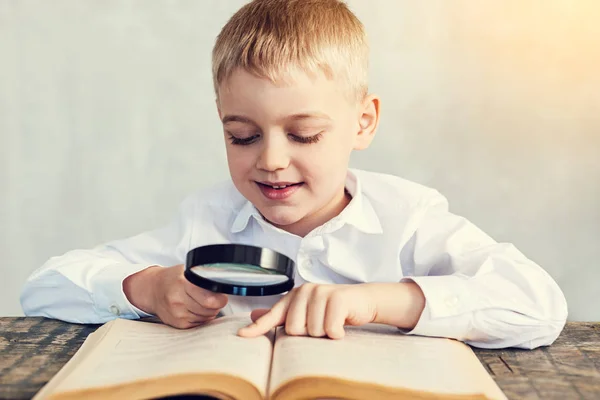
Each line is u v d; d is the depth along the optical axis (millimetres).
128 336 823
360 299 858
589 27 2051
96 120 2080
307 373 661
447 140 2086
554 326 918
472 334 902
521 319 906
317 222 1156
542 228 2107
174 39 2061
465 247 1104
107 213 2104
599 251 2104
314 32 978
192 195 1265
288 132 956
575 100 2066
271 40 947
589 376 787
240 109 950
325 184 995
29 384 700
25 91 2074
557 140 2080
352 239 1166
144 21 2057
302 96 937
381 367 708
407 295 897
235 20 1046
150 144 2086
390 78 2070
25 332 935
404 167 2090
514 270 961
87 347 803
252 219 1202
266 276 802
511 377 783
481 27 2061
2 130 2084
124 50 2062
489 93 2074
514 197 2100
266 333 853
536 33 2059
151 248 1206
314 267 1169
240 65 939
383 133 2084
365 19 2057
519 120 2080
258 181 986
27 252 2117
